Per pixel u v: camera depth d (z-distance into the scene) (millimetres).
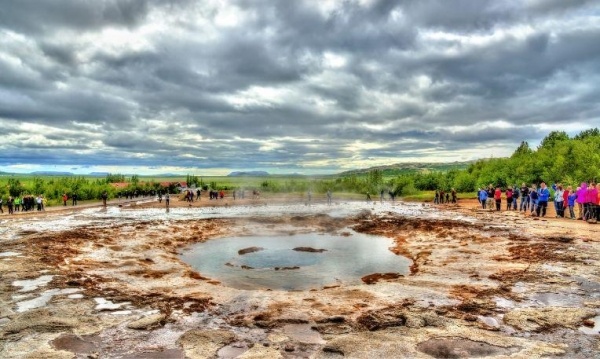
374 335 6875
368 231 22547
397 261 14758
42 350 6352
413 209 35625
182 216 30953
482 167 69625
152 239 19109
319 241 19672
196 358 6090
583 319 7461
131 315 8070
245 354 6211
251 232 22578
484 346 6336
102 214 33219
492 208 33000
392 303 8703
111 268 12844
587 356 5906
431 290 9680
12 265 12375
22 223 25562
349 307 8477
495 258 13102
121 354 6242
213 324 7609
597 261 12078
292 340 6785
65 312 8156
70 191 56438
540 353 6031
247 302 8961
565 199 23000
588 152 38844
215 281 11938
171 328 7406
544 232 17453
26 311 8195
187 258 15711
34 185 55250
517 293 9180
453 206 37812
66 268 12445
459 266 12258
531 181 47125
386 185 65000
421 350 6223
